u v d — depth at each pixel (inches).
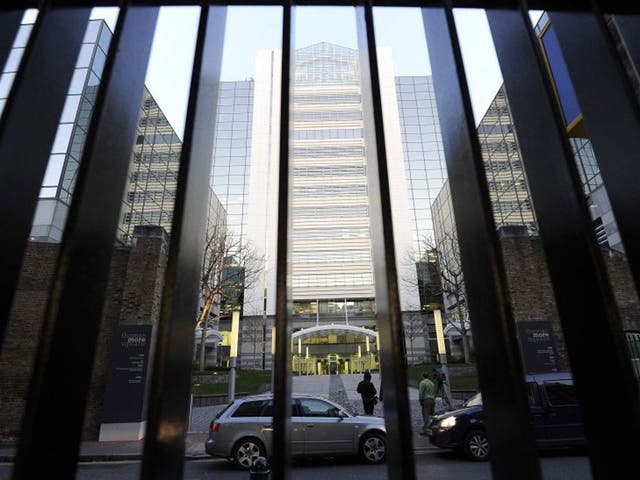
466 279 71.8
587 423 63.8
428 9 92.5
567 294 69.6
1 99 804.0
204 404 901.8
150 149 1630.2
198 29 80.0
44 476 53.4
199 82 74.6
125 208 1489.9
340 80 2770.7
